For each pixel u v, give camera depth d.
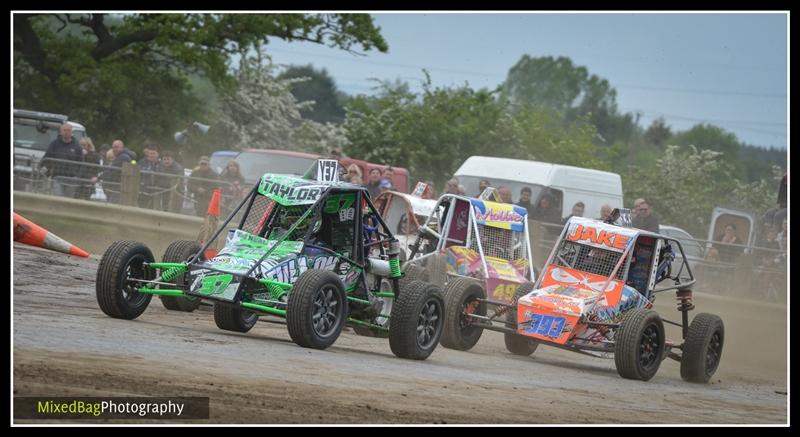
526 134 77.56
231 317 20.64
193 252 22.27
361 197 20.97
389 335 20.16
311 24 65.56
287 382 15.16
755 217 52.12
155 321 20.55
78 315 19.69
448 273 27.95
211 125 73.62
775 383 27.75
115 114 67.75
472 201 28.78
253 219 21.19
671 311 39.84
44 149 48.44
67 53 65.12
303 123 85.00
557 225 39.78
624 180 78.12
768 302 39.25
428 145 64.50
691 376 24.05
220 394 13.67
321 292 19.00
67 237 40.06
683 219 76.38
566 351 28.78
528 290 24.31
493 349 25.83
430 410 14.51
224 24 66.31
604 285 23.75
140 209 39.81
